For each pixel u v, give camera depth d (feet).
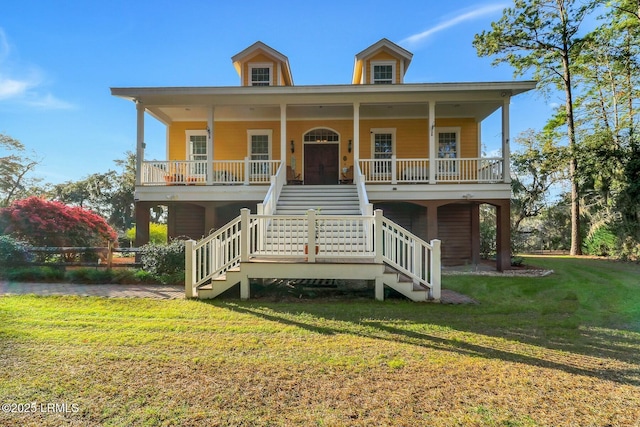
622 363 11.35
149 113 40.60
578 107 59.77
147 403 8.64
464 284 26.18
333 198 33.88
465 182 34.99
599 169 43.09
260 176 37.91
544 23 51.44
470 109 40.60
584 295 22.25
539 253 60.39
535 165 70.28
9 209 32.40
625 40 51.06
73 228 34.30
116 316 16.44
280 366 10.92
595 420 8.08
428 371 10.64
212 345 12.70
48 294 21.24
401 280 20.43
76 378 9.92
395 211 41.75
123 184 94.79
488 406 8.66
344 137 45.06
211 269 21.38
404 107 39.83
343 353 12.05
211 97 36.55
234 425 7.77
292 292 22.16
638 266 37.06
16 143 76.89
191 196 35.96
